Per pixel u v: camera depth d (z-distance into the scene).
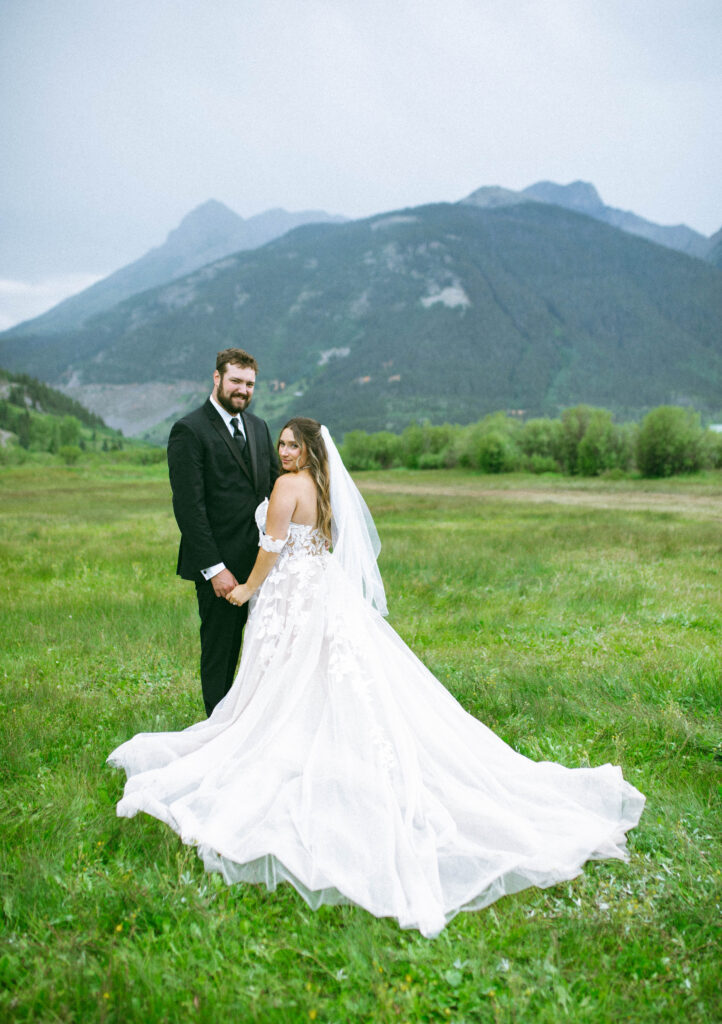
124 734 4.16
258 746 3.21
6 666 5.66
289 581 3.44
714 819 3.21
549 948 2.39
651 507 24.50
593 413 49.03
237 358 3.76
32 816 3.17
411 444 72.19
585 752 3.91
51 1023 2.01
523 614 7.72
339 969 2.29
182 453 3.70
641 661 5.71
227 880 2.72
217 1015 2.05
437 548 12.40
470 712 4.58
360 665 3.20
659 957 2.37
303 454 3.45
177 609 7.47
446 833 2.85
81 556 11.48
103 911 2.58
